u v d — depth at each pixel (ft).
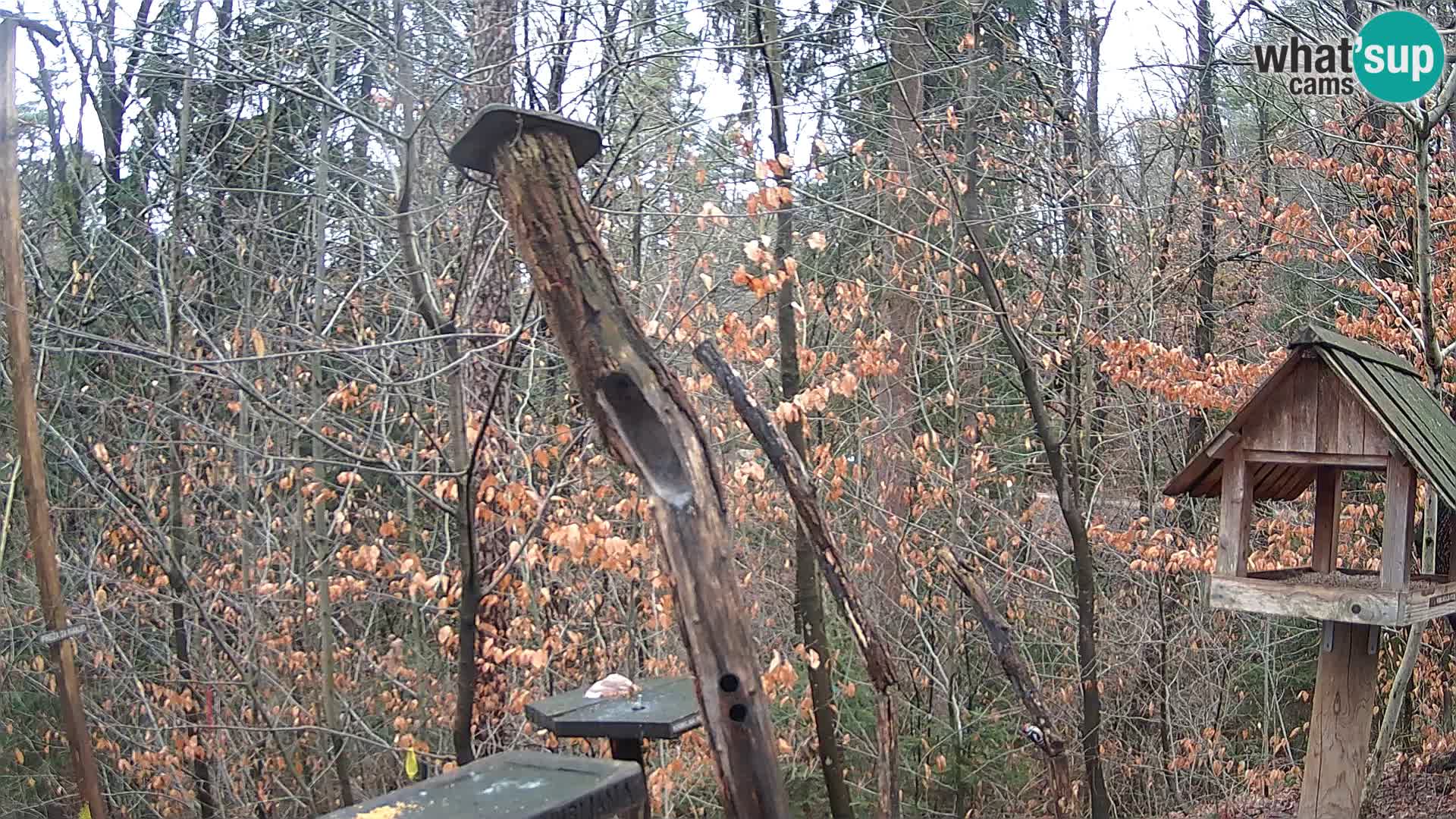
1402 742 35.14
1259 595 17.03
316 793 30.81
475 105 21.74
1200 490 19.12
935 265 31.78
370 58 21.95
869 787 31.07
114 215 31.40
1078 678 28.53
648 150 27.73
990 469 33.04
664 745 26.40
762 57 23.79
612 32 20.33
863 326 31.89
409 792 9.81
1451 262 32.73
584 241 10.96
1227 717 36.06
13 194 20.48
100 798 21.95
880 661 17.02
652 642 28.37
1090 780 25.02
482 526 24.52
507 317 24.21
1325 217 34.81
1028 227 33.86
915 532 29.60
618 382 10.83
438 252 25.64
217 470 31.01
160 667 32.35
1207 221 37.60
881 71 29.68
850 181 30.45
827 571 16.67
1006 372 35.09
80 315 25.26
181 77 21.83
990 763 31.63
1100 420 35.58
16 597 29.45
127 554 32.91
